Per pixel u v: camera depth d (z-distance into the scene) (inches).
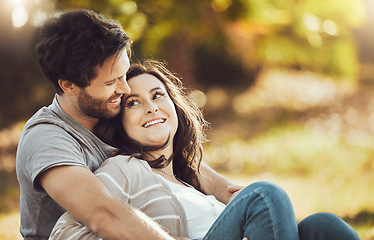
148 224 82.4
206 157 342.6
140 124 102.3
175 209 91.8
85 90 94.8
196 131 114.0
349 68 459.2
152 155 105.8
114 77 95.0
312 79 510.0
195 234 93.7
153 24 374.9
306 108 448.5
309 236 89.1
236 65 515.8
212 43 415.5
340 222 88.8
